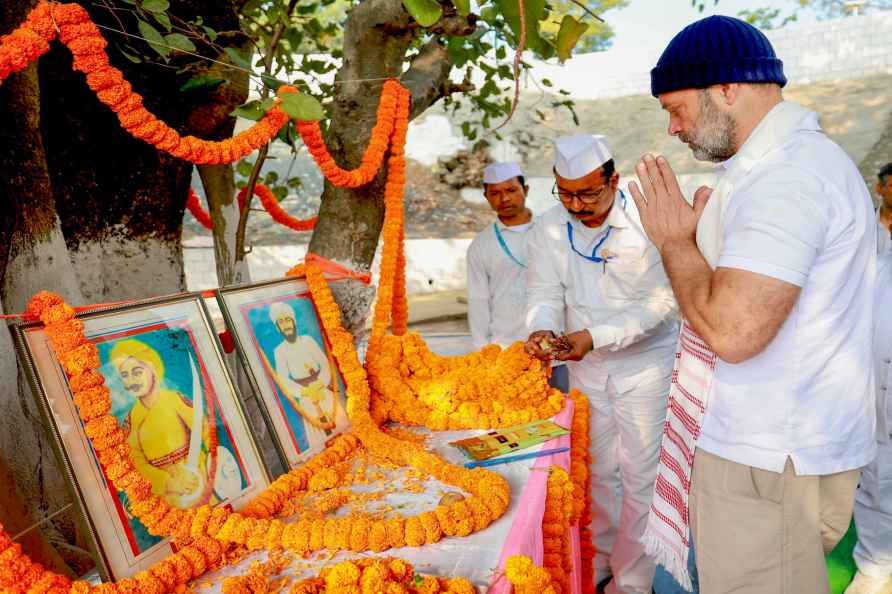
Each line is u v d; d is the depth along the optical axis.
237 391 1.62
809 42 11.73
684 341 1.71
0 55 1.26
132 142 2.57
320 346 2.00
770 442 1.48
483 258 3.72
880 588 2.60
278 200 4.26
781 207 1.33
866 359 1.51
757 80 1.47
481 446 1.79
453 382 2.03
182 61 2.50
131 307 1.45
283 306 1.93
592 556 2.36
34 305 1.23
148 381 1.42
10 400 2.06
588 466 2.45
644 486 2.77
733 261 1.34
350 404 1.94
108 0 2.09
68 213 2.48
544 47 1.72
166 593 1.19
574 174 2.52
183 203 2.88
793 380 1.44
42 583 1.10
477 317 3.81
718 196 1.50
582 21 1.54
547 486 1.60
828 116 11.07
